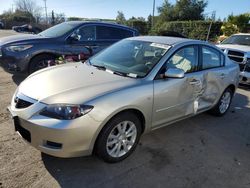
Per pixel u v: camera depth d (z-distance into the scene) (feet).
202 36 96.94
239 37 31.17
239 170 11.27
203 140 13.73
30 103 9.72
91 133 9.48
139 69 12.01
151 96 11.21
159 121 12.21
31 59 21.17
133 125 11.04
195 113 14.38
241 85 26.23
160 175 10.43
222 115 17.47
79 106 9.24
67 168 10.34
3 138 12.16
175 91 12.36
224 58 16.70
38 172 9.96
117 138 10.65
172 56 12.57
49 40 21.84
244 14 85.40
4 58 20.92
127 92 10.39
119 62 12.98
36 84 10.70
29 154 11.03
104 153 10.28
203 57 14.56
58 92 9.78
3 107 15.75
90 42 23.48
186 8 135.13
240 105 20.22
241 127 15.96
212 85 15.17
